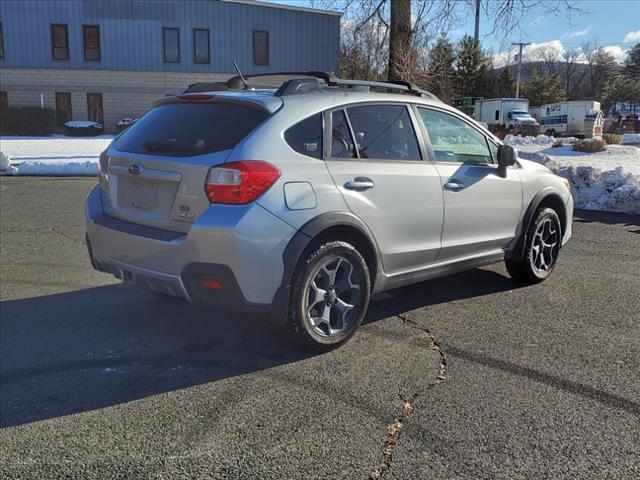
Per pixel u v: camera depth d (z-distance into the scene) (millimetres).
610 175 10617
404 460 2766
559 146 25625
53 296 5137
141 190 3875
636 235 7984
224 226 3406
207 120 3820
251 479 2623
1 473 2658
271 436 2963
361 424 3078
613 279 5801
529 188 5301
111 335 4273
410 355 3951
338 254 3838
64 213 9102
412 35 16312
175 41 34875
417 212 4312
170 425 3064
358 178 3945
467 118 4965
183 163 3594
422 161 4441
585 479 2648
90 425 3064
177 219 3625
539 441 2941
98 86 34562
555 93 70250
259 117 3699
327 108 3941
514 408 3260
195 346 4082
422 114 4586
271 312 3629
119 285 5465
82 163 15453
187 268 3531
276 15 35594
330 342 3934
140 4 34094
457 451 2844
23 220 8492
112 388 3475
